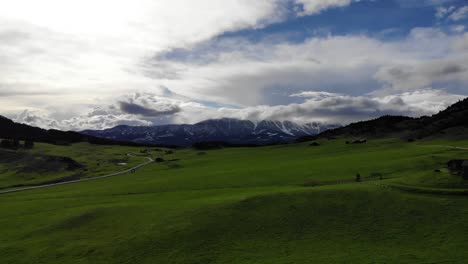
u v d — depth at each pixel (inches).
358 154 6545.3
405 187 2935.5
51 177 7086.6
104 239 2488.9
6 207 3698.3
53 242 2490.2
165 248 2283.5
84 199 3946.9
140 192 4323.3
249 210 2760.8
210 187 4244.6
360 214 2554.1
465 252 1931.6
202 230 2491.4
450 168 3275.1
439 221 2342.5
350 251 2063.2
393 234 2242.9
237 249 2204.7
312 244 2201.0
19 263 2202.3
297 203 2807.6
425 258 1899.6
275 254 2100.1
